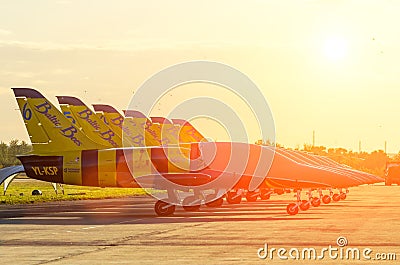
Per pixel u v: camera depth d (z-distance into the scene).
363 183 60.47
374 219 43.66
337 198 65.56
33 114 55.59
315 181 52.34
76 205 62.59
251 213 49.72
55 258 26.95
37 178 54.19
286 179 52.03
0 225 41.09
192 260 26.14
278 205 59.50
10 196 76.62
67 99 73.44
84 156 53.44
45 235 35.38
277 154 53.25
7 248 30.16
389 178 139.75
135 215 49.25
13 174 77.06
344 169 63.59
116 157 52.75
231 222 42.09
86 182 53.38
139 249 29.42
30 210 55.03
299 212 50.53
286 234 34.75
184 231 36.84
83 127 73.50
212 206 56.66
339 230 36.59
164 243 31.45
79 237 34.31
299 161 56.97
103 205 62.75
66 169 53.44
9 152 192.38
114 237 34.16
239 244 30.84
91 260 26.38
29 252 28.78
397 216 46.12
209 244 30.92
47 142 55.34
